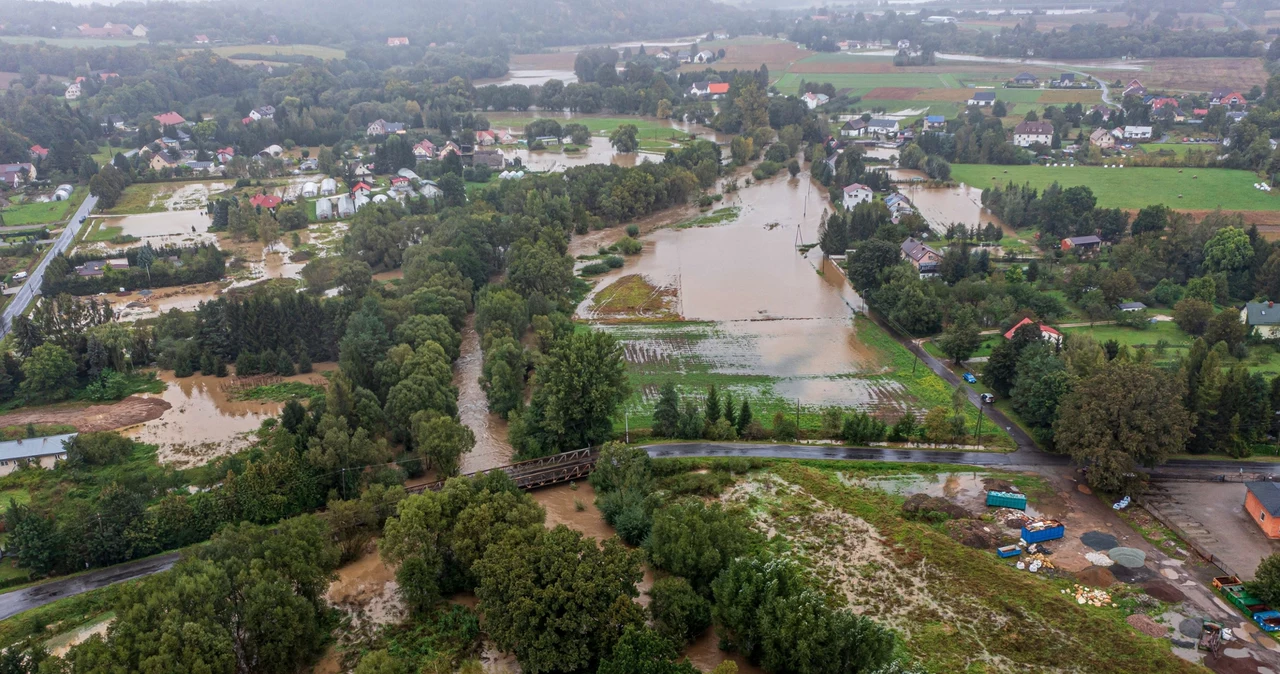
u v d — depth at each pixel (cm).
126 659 6206
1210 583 8275
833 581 8419
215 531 9281
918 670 6444
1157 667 7050
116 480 10319
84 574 8712
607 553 7550
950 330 14388
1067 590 8212
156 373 14075
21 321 13675
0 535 9400
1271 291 16150
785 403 12962
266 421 12100
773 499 10088
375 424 11181
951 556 8725
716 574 7881
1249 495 9475
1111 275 16212
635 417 12562
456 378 14025
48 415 12444
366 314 13862
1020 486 10231
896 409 12681
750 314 16988
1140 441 9644
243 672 6862
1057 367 11806
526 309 15712
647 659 6444
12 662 6488
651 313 17150
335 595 8412
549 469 10700
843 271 19562
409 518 8150
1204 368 11069
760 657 7194
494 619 7256
